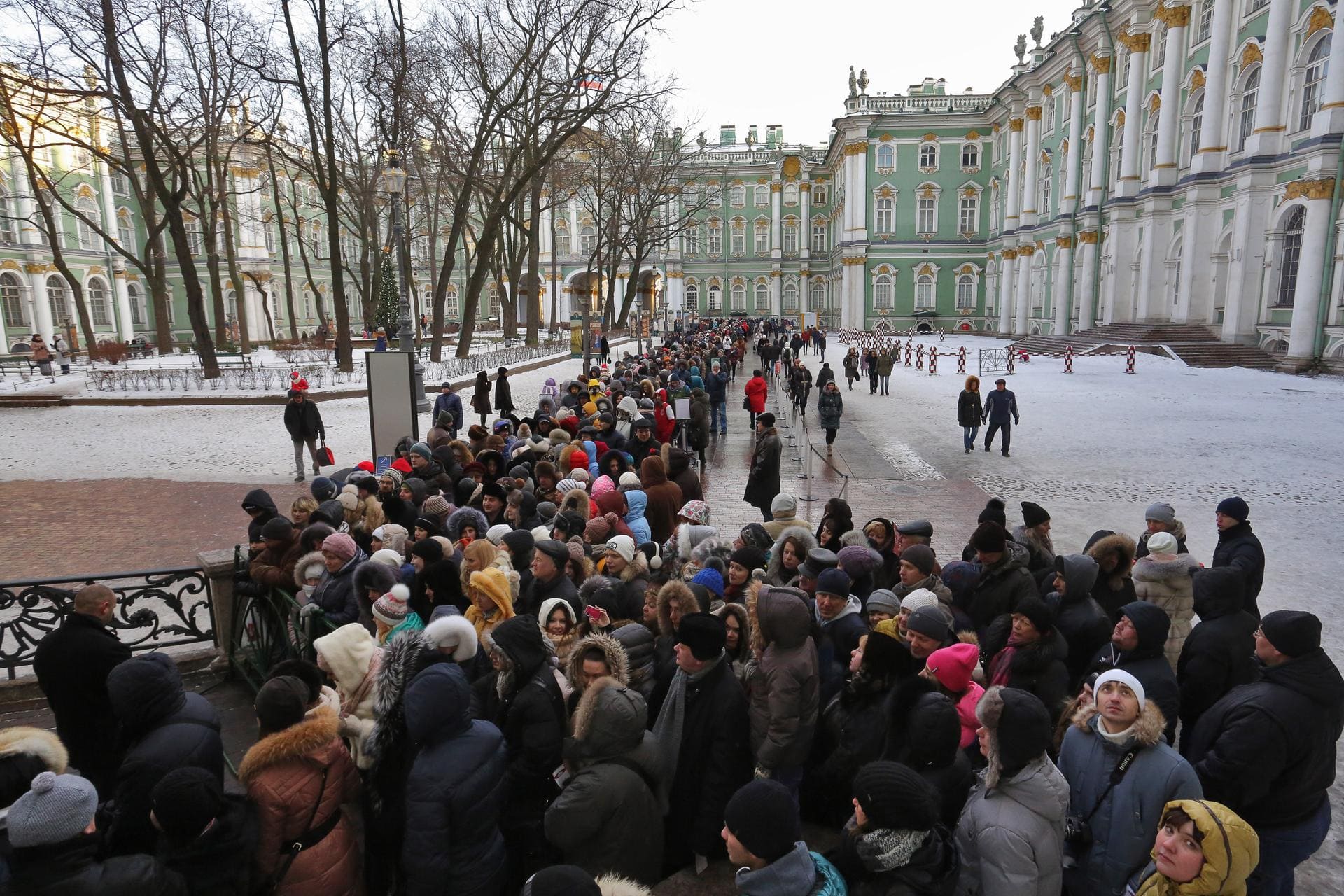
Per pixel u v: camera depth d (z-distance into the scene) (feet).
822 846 12.25
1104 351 123.13
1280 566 29.89
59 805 7.76
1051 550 19.97
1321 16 94.27
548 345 139.13
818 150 270.87
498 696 12.41
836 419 53.26
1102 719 10.41
